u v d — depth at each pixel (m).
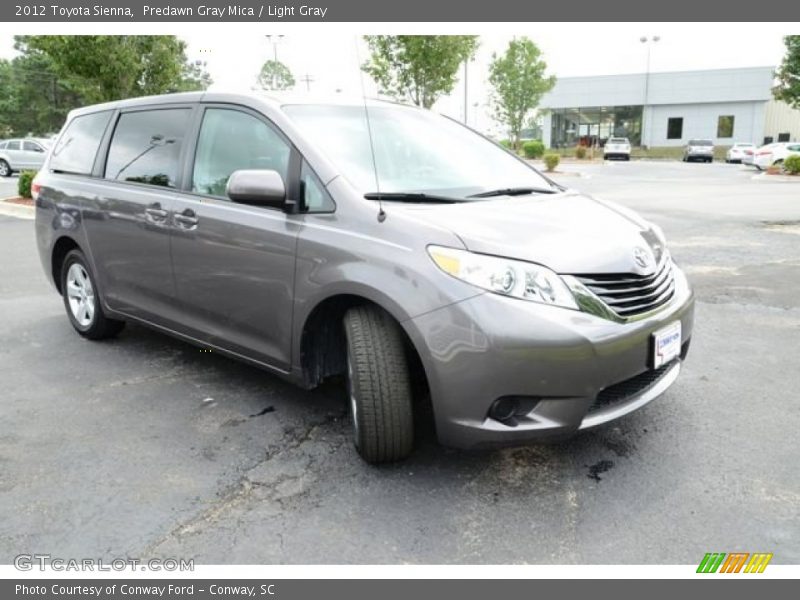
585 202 3.62
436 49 15.75
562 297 2.69
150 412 3.77
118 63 14.21
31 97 58.97
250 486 2.97
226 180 3.68
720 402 3.74
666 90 47.38
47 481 3.03
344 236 3.02
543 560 2.46
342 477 3.03
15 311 6.04
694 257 7.89
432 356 2.70
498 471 3.05
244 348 3.64
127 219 4.25
